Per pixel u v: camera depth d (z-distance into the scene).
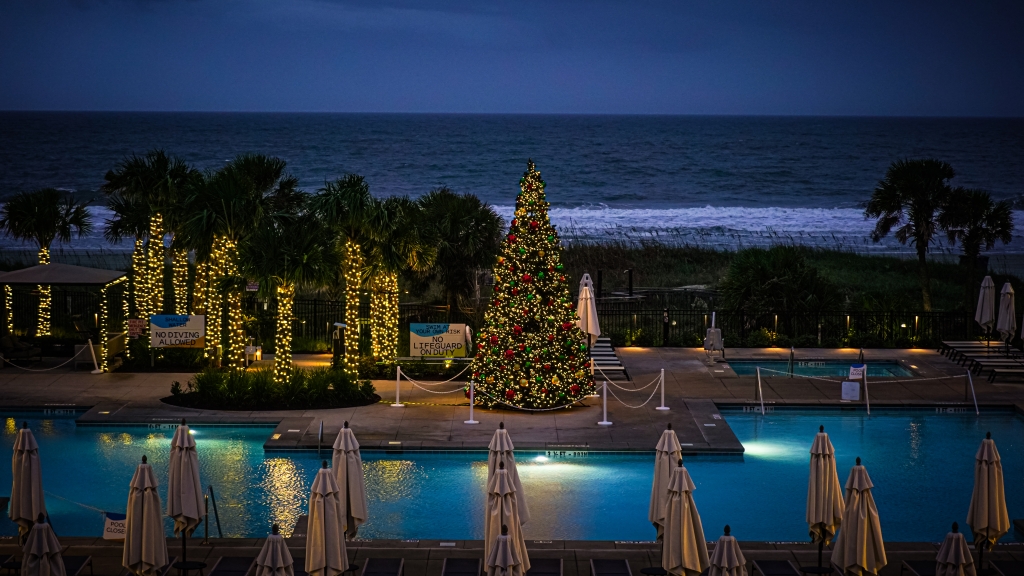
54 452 23.44
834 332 37.56
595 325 28.52
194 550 16.62
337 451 16.34
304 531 17.86
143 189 31.80
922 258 39.69
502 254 28.58
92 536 18.05
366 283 32.44
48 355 33.09
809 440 25.20
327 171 133.88
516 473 16.20
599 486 21.28
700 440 24.16
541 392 26.94
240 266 27.70
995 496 15.80
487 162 144.88
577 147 174.75
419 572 15.79
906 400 28.41
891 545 16.95
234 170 29.98
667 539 14.52
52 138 180.88
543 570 15.39
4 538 17.31
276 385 27.48
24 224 33.00
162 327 30.50
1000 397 28.77
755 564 15.59
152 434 25.11
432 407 27.44
